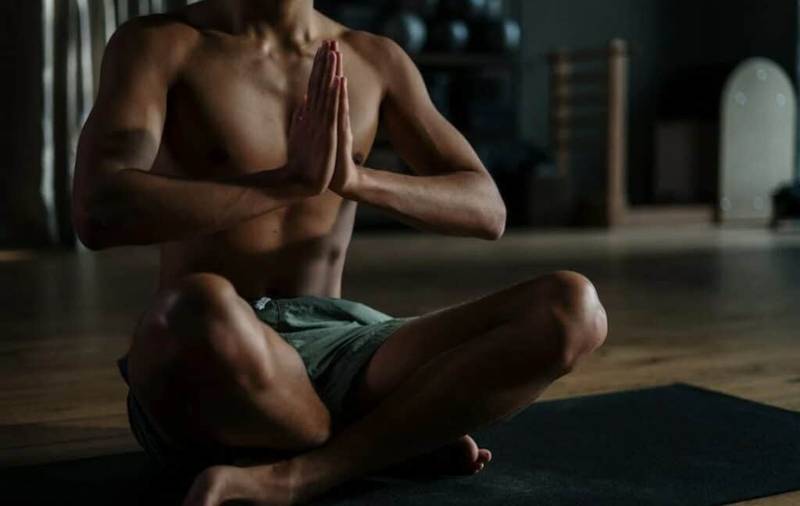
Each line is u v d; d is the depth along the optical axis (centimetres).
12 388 213
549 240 630
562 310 119
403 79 146
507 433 172
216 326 111
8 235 575
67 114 572
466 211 136
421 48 693
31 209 569
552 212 737
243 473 118
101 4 577
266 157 130
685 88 828
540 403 196
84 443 168
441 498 134
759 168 798
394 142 148
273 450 125
